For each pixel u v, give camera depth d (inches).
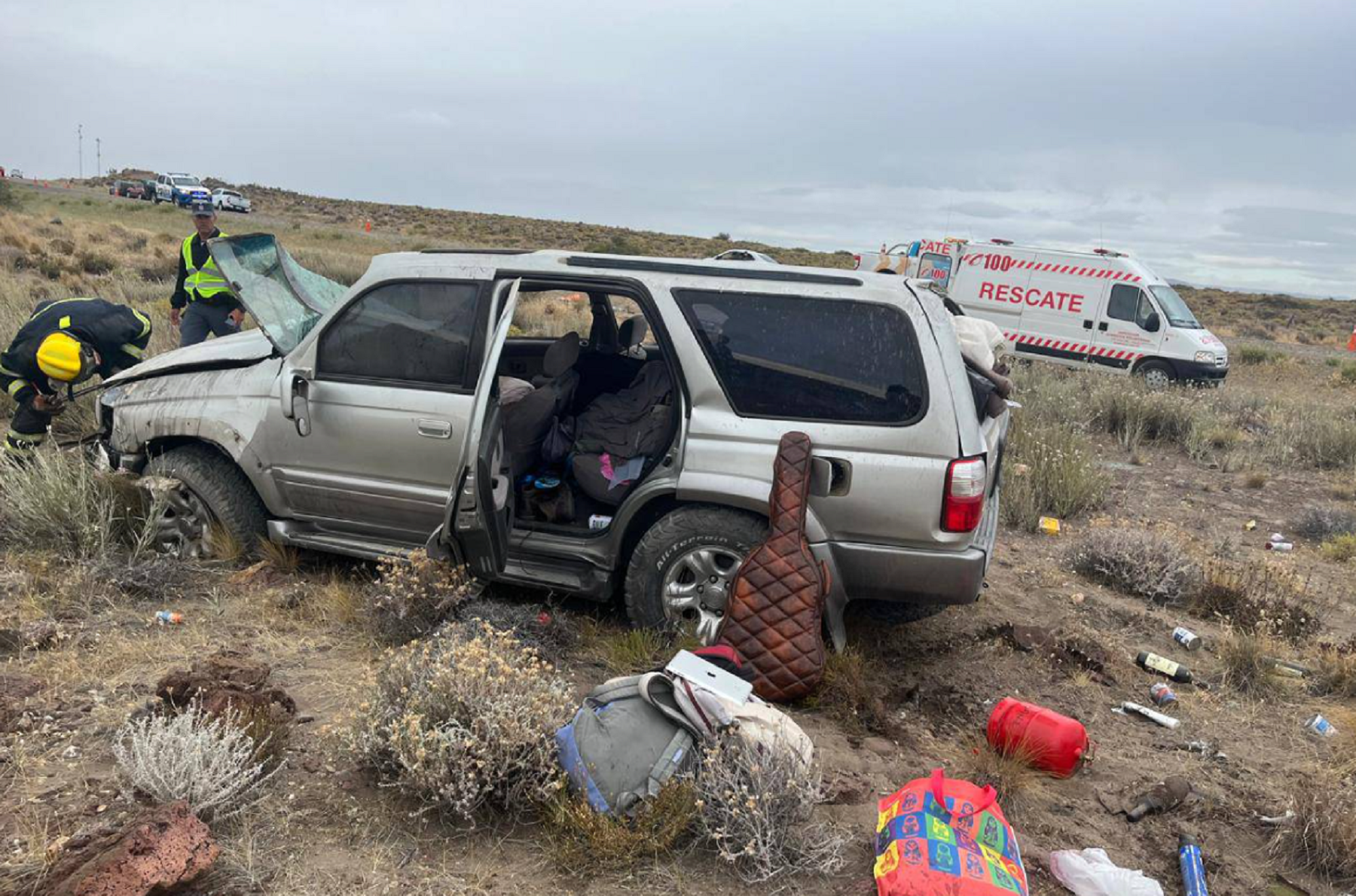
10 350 236.7
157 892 99.1
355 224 2508.6
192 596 188.2
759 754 121.5
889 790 137.8
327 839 115.3
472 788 116.4
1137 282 703.7
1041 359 751.7
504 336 159.5
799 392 165.3
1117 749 161.5
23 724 133.3
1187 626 224.4
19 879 100.9
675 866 115.1
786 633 153.6
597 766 120.7
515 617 171.6
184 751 115.3
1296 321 1937.7
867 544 163.6
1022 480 321.4
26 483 203.6
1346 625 235.9
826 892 113.1
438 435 179.6
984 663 190.2
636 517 176.6
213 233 307.9
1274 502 372.2
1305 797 135.1
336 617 180.4
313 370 189.8
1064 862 121.0
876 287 165.5
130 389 212.4
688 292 170.6
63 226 1197.1
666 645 171.9
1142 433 479.2
